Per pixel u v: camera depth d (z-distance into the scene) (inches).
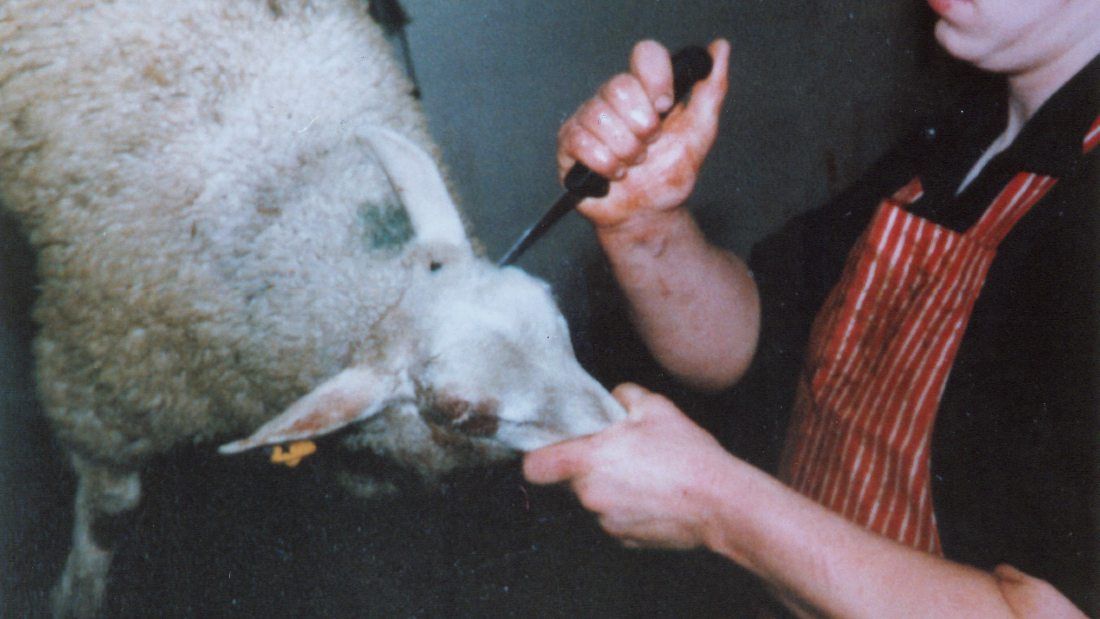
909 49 87.5
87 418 58.5
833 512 42.7
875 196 49.8
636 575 64.1
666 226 47.3
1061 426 42.4
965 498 45.3
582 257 82.3
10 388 60.2
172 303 56.1
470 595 63.7
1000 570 41.9
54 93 54.4
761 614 50.1
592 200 46.0
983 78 46.4
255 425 60.0
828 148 90.6
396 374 52.2
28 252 59.2
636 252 47.6
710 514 43.6
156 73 54.4
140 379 57.7
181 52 54.5
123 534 62.9
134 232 55.4
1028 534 43.6
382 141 52.1
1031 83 43.2
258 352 56.8
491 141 82.0
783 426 57.6
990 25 42.2
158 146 54.9
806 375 49.5
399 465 57.6
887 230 45.5
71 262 56.1
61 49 54.0
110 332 56.8
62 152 54.9
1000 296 43.7
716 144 88.6
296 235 55.0
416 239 52.7
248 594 62.6
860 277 46.3
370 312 53.7
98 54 54.1
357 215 54.8
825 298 50.9
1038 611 40.5
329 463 62.0
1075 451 42.2
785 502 42.7
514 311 50.7
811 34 88.2
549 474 45.2
